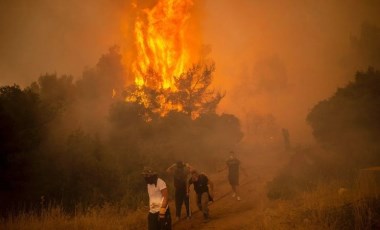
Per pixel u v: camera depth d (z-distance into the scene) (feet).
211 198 32.78
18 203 33.88
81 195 37.47
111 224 28.91
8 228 27.25
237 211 33.73
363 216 21.12
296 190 35.06
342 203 24.73
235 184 41.91
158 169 51.39
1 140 34.86
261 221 25.35
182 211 36.86
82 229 27.63
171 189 45.83
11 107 38.73
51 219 29.43
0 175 34.35
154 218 20.39
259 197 38.70
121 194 40.29
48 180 37.32
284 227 22.40
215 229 27.04
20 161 35.04
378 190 26.09
